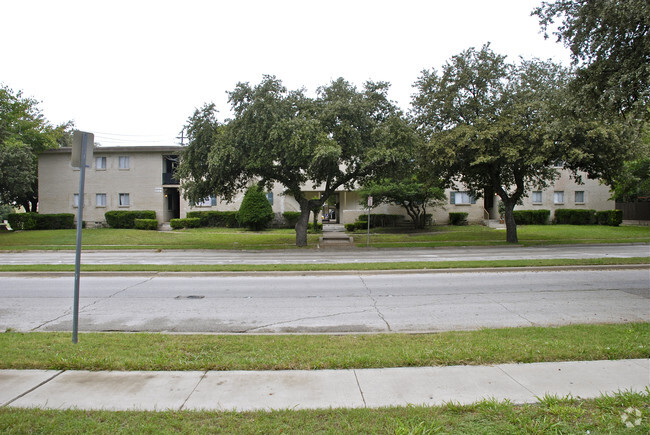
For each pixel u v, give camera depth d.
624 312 8.09
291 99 21.69
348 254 20.66
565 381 4.45
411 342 5.96
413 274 13.19
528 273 13.11
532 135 21.55
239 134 20.67
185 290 10.96
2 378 4.72
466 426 3.47
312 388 4.38
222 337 6.38
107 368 5.01
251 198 34.31
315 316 8.13
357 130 21.77
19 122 37.19
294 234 32.41
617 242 25.52
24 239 29.58
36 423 3.55
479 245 24.48
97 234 31.73
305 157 20.14
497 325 7.34
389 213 39.16
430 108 25.16
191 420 3.63
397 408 3.82
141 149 38.16
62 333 6.69
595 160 22.38
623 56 10.40
